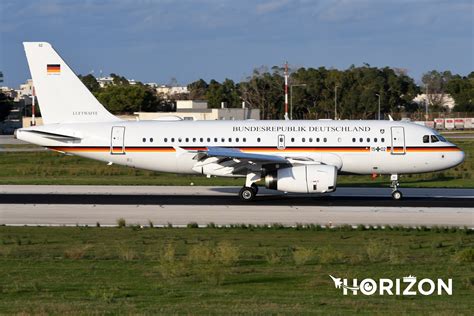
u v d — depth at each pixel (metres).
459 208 126.31
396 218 116.19
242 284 71.50
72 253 86.31
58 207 127.12
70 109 144.50
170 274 75.00
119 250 89.88
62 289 69.19
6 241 97.25
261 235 101.56
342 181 174.00
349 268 79.38
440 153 138.12
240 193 135.12
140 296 66.25
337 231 104.50
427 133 138.88
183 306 62.09
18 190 152.38
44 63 143.75
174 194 145.12
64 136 141.38
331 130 139.00
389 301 65.12
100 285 70.81
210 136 139.75
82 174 194.75
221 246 86.06
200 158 133.75
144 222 112.69
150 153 140.50
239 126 140.50
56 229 106.38
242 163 132.75
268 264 81.38
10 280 73.31
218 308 61.31
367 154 137.88
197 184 164.50
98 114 144.38
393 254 84.94
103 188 156.38
